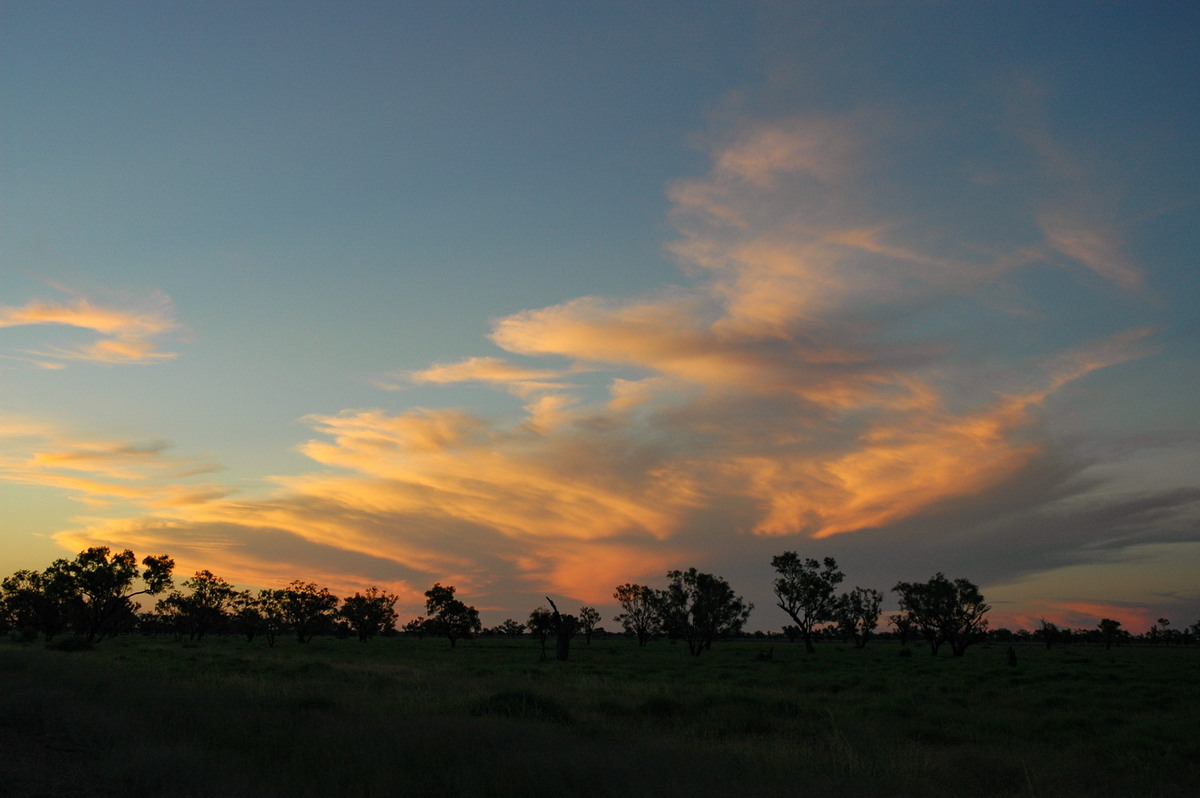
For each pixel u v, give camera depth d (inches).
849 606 4495.6
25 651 1456.7
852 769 469.4
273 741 486.9
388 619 5349.4
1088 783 487.5
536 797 374.3
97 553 3368.6
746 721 703.1
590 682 1133.7
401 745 473.1
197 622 4416.8
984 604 3430.1
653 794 376.5
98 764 413.4
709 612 3501.5
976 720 799.7
